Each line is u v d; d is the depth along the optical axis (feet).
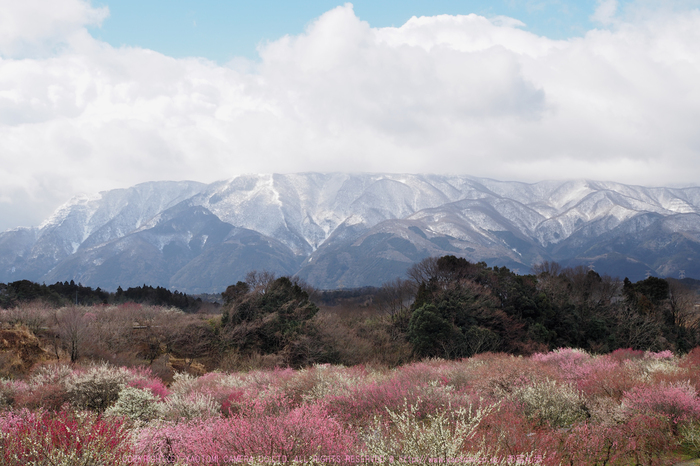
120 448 23.82
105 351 104.32
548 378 43.57
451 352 132.36
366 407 39.55
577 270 268.41
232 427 27.14
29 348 94.32
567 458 25.81
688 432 29.96
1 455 22.34
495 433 27.43
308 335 127.34
